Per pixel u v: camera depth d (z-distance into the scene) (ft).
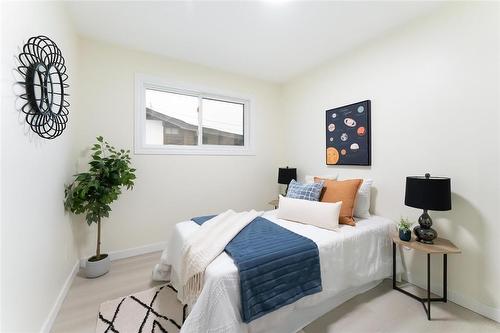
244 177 11.04
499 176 5.03
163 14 6.38
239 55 8.84
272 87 11.85
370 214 7.65
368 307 5.55
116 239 8.14
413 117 6.57
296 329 4.78
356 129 8.11
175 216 9.27
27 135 3.84
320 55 8.79
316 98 9.95
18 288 3.54
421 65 6.37
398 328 4.85
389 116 7.18
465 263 5.56
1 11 3.07
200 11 6.25
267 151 11.75
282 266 4.43
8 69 3.25
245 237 5.33
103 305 5.49
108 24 6.84
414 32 6.52
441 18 5.94
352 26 6.91
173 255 6.21
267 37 7.55
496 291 5.07
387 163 7.25
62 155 5.85
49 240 4.88
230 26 6.95
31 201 4.00
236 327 3.73
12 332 3.37
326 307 5.33
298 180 11.02
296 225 6.48
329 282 5.15
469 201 5.48
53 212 5.14
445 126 5.89
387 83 7.22
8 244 3.26
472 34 5.38
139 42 7.89
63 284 5.87
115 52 8.04
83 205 6.84
